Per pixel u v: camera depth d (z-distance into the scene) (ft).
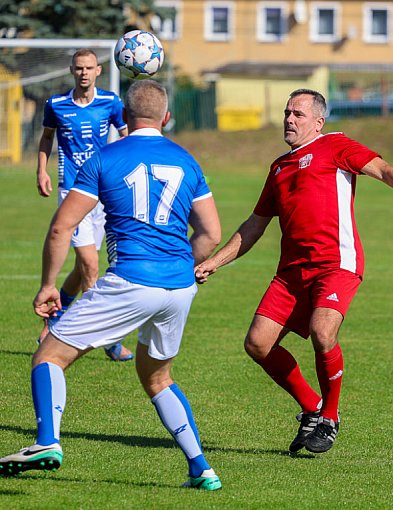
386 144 399.65
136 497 55.67
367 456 66.49
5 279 142.31
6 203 255.29
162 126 58.23
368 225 224.53
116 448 66.64
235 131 421.18
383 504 55.98
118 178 54.75
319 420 65.46
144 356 57.06
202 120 448.65
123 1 382.83
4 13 374.22
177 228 55.67
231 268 161.48
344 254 66.23
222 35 621.31
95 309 54.24
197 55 620.49
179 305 55.36
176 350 57.11
